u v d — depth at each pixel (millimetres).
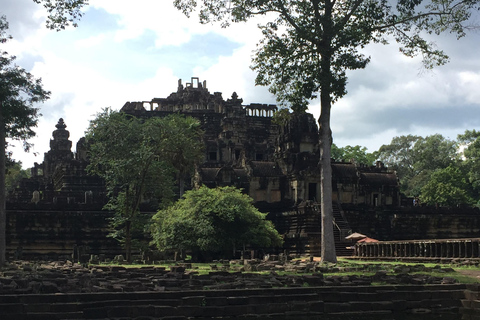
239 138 100062
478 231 85625
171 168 67625
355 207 81688
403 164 145375
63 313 22047
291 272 35062
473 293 26531
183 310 23203
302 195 79438
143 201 77625
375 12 41406
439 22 42719
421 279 28625
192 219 56062
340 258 59750
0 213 44656
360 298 25812
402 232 81500
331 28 41062
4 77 44688
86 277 28219
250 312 24125
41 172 134125
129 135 61812
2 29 44875
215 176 81188
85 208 71375
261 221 58500
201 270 36531
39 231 69000
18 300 22188
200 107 111500
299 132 83750
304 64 42344
